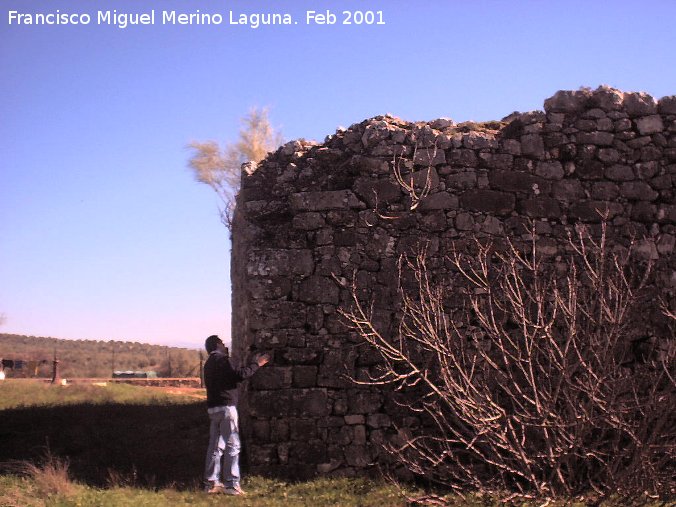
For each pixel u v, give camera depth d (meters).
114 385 21.53
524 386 8.95
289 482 8.84
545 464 7.91
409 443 8.20
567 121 9.70
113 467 9.55
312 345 9.23
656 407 7.35
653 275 9.41
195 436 11.45
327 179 9.68
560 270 9.36
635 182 9.60
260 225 9.78
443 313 8.55
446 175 9.53
